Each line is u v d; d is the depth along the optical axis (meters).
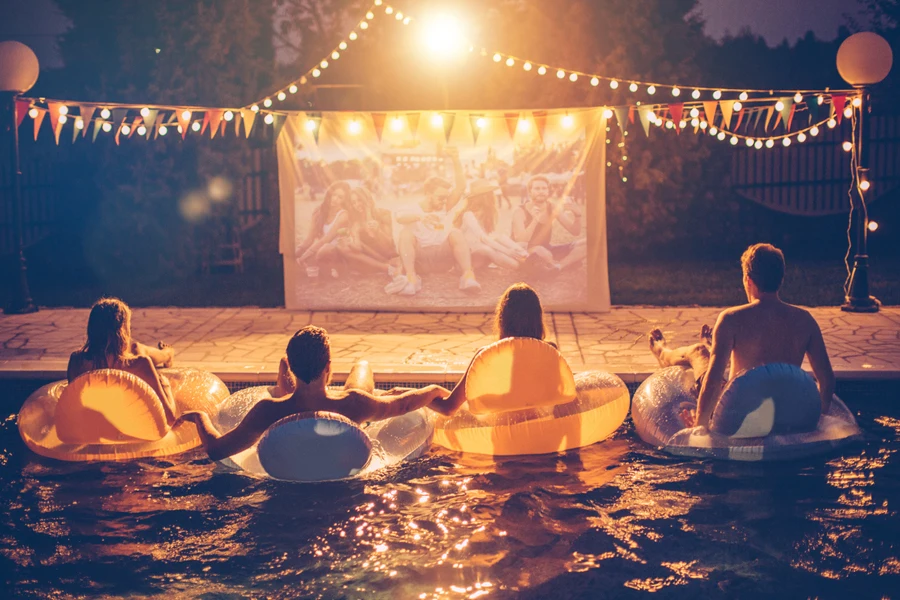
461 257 9.66
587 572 3.95
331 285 9.84
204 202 12.55
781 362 5.23
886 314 8.96
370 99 13.91
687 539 4.27
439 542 4.29
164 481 5.15
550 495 4.87
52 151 14.19
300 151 9.66
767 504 4.66
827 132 14.61
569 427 5.52
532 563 4.05
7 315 9.65
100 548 4.27
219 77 12.48
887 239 14.34
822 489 4.82
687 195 13.30
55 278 12.76
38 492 5.00
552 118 9.39
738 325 5.26
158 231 12.52
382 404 5.34
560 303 9.63
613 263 13.56
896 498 4.68
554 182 9.48
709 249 14.11
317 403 5.19
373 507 4.74
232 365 7.20
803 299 9.95
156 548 4.27
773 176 14.93
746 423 5.21
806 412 5.20
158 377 5.63
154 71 12.42
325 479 5.08
